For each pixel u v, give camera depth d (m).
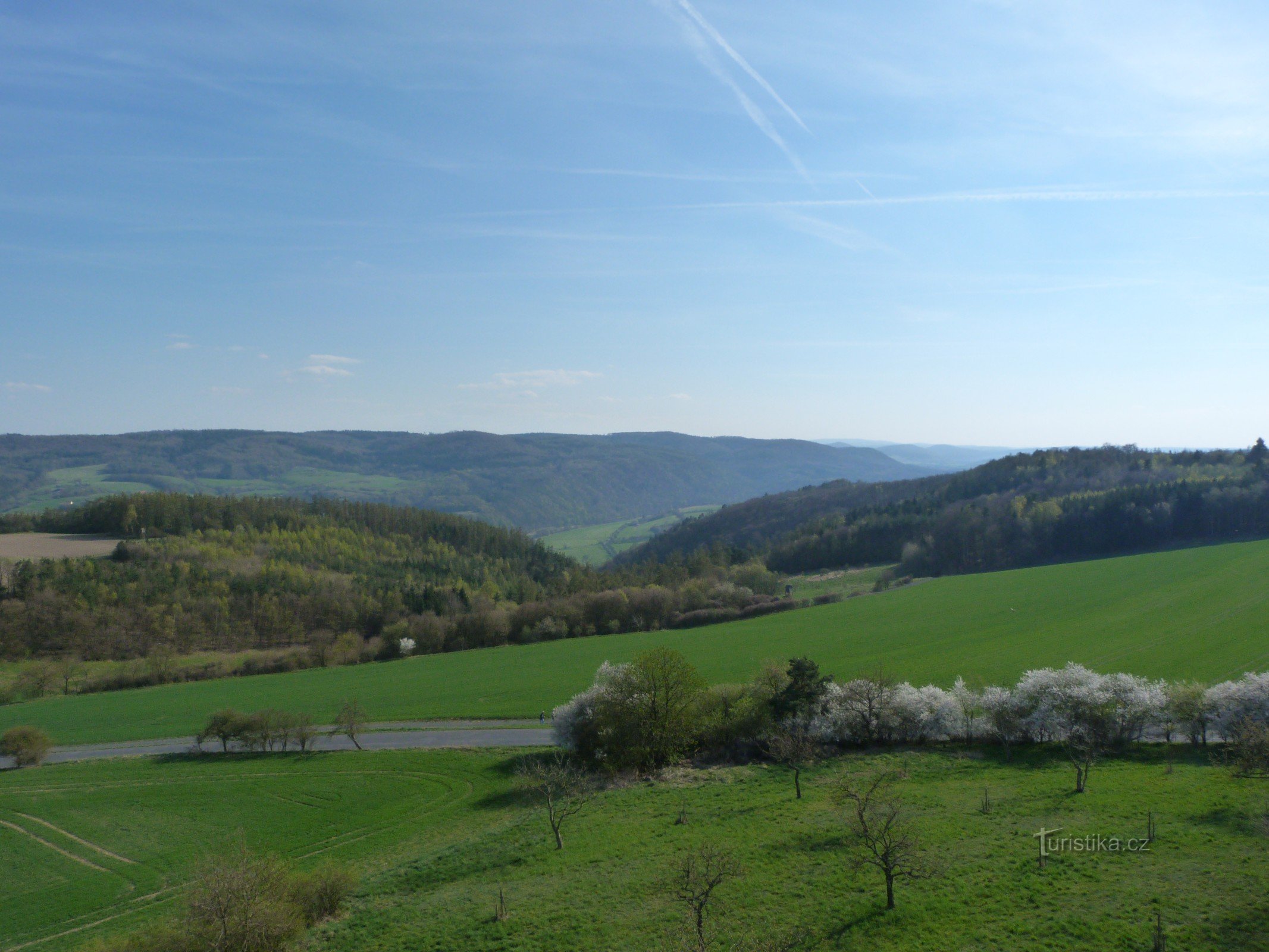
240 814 59.06
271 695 100.44
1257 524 153.38
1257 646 77.19
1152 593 107.88
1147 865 30.23
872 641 100.25
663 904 31.59
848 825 37.91
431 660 120.62
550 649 122.38
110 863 51.66
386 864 46.47
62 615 135.75
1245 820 33.97
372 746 73.88
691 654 104.94
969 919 27.53
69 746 81.56
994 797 41.09
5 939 42.16
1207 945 24.27
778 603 135.62
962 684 59.94
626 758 58.25
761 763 55.66
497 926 31.66
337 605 156.50
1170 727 52.25
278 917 31.89
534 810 50.88
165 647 135.50
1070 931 25.98
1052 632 93.19
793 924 28.53
